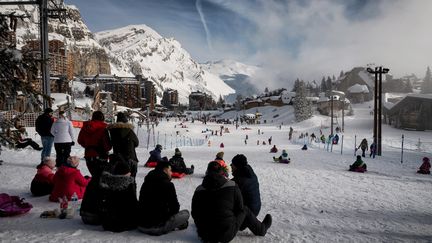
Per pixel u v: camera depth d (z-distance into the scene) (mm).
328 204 8578
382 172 16516
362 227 6520
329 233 6066
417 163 23250
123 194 5789
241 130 115375
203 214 5230
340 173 15586
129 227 5836
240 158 6254
